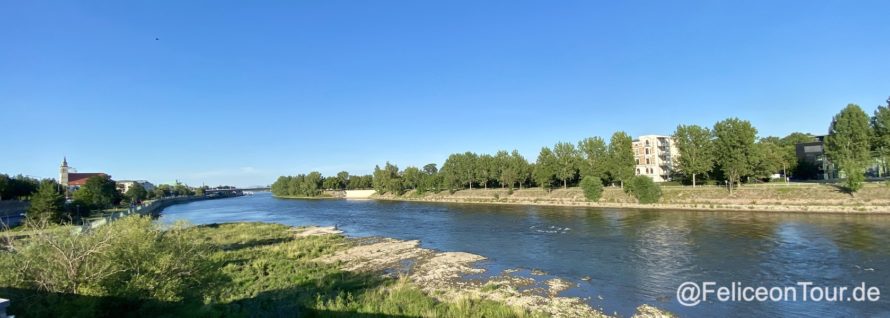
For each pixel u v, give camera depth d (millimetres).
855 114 76000
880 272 28469
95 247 18344
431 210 99875
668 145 153375
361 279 31281
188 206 170375
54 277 17266
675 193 82188
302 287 28094
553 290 27453
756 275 29109
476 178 137875
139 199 168625
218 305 22797
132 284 18781
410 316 20688
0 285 16672
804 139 137625
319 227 71000
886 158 74625
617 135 103938
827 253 34469
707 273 30094
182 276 22281
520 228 58250
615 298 25438
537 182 114125
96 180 129250
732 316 22031
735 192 75875
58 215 69688
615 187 103438
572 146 111688
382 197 167750
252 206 152625
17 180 117000
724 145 80000
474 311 21953
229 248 47688
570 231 52938
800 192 68812
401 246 47000
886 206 58062
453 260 37938
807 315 21859
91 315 16797
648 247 40125
